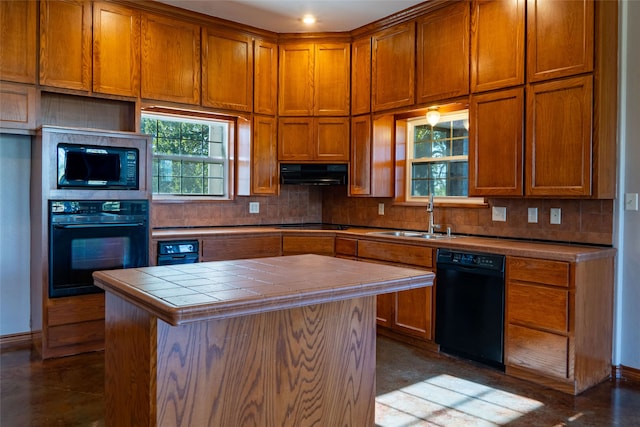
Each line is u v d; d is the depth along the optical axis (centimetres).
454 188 423
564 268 277
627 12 304
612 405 264
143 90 390
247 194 458
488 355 316
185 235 390
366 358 211
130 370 171
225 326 169
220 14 414
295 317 187
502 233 372
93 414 248
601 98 290
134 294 156
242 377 174
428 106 391
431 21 387
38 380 292
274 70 465
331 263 229
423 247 360
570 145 300
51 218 325
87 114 388
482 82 349
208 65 425
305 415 191
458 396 276
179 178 454
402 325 377
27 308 371
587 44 292
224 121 474
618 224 307
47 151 323
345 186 512
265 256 429
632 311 304
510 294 304
